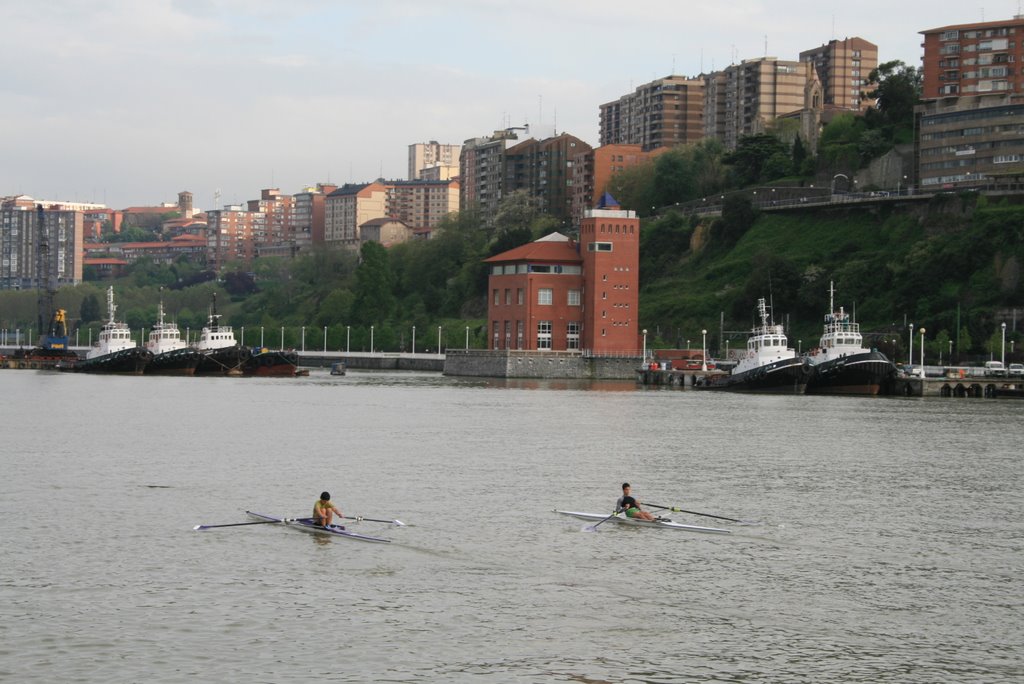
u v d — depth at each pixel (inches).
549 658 1945.1
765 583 2375.7
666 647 2000.5
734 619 2145.7
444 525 2881.4
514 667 1905.8
